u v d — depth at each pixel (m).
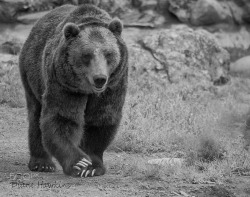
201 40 22.16
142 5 23.62
